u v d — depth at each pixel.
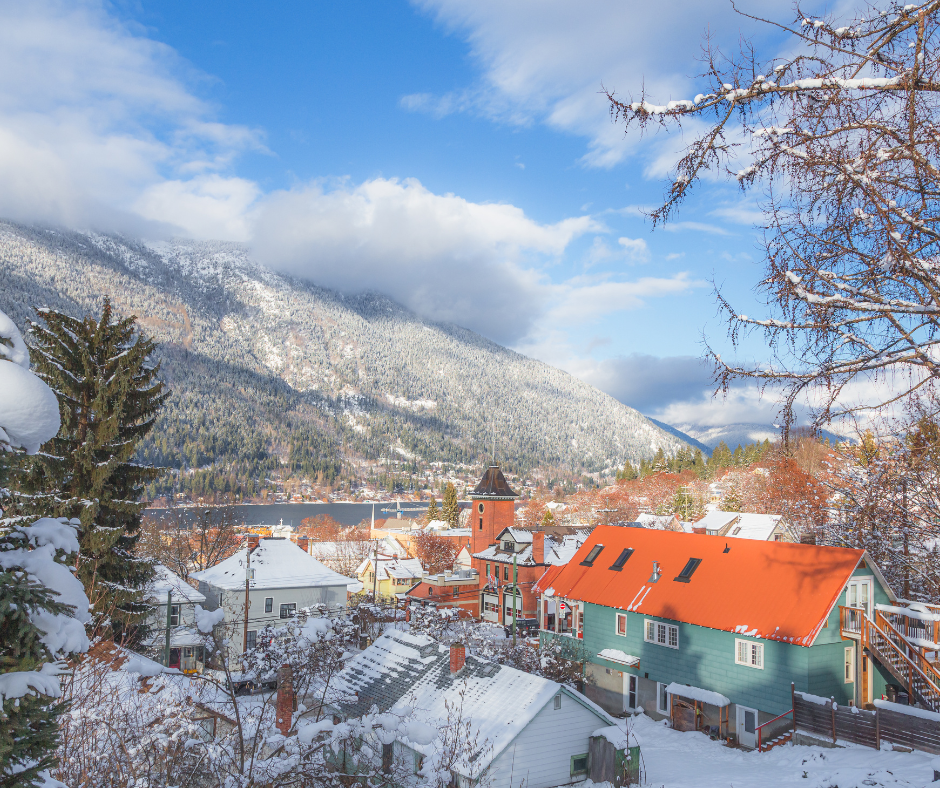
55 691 7.13
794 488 40.41
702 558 37.47
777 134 7.09
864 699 29.52
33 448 7.13
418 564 91.31
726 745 30.06
